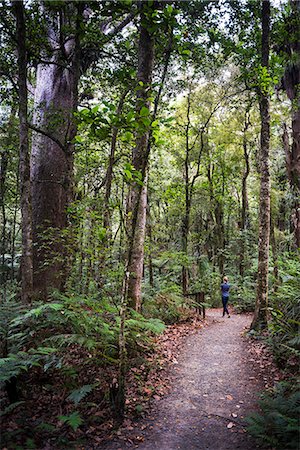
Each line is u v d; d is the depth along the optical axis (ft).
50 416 14.73
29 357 15.97
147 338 23.61
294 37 37.99
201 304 41.37
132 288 26.63
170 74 46.03
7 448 11.92
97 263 23.20
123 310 15.74
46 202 40.16
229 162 74.69
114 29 40.63
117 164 34.96
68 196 29.30
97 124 14.07
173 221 68.69
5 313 20.01
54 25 34.99
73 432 13.78
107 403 16.01
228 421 15.29
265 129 30.12
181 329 33.17
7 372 14.16
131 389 17.81
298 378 17.49
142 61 26.73
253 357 23.99
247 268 69.21
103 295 23.11
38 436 13.15
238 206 86.12
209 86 56.44
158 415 15.87
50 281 36.06
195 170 79.46
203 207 71.67
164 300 36.88
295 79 47.75
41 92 43.65
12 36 25.98
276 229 61.36
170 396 17.93
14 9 23.88
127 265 16.01
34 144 42.32
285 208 63.98
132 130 14.60
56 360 16.94
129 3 21.12
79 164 41.37
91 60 40.75
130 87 22.27
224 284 46.11
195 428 14.75
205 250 83.71
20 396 15.72
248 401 17.21
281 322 24.47
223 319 43.11
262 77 28.17
